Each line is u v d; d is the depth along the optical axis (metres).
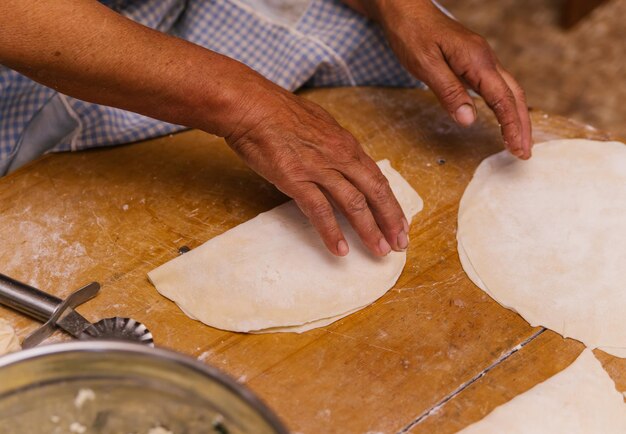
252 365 1.00
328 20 1.47
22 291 1.03
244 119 1.08
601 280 1.12
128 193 1.25
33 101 1.32
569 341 1.04
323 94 1.48
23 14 0.97
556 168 1.30
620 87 2.91
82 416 0.81
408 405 0.96
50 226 1.19
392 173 1.29
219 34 1.47
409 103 1.46
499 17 3.25
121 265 1.14
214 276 1.11
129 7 1.42
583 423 0.94
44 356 0.77
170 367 0.76
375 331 1.05
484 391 0.98
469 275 1.13
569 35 3.14
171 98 1.08
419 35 1.31
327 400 0.96
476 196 1.26
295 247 1.15
